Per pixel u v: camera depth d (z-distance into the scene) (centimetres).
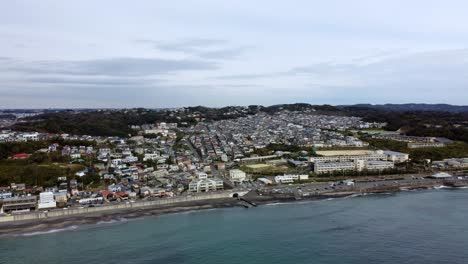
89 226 18538
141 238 16662
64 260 14250
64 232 17625
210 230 17762
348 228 17800
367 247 15350
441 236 16538
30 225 18600
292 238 16500
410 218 19325
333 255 14588
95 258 14412
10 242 16300
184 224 18812
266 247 15475
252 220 19362
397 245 15550
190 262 14050
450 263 13800
